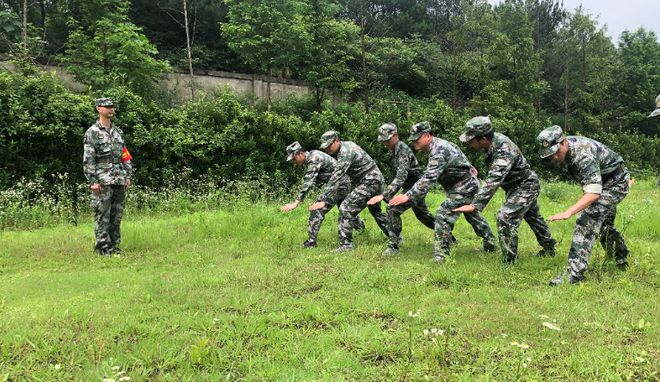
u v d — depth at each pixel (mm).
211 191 12070
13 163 10781
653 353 3363
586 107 33438
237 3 23125
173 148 12320
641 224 8695
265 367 3164
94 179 6840
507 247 5984
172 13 26859
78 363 3230
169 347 3447
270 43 22375
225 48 28172
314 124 15133
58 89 11539
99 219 6957
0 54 18094
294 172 13898
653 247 7031
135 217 10383
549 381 3004
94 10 18031
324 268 5824
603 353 3330
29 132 10742
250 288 5004
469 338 3631
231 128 13156
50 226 9453
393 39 30812
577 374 3076
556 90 34562
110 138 6969
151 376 3078
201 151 12648
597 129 32125
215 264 6273
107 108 6949
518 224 6020
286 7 22875
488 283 5168
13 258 6617
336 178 7156
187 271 5879
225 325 3842
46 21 22172
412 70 31516
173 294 4758
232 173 13133
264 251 7062
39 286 5234
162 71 19734
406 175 6762
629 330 3770
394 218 6711
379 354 3375
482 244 7367
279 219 9594
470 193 6305
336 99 27031
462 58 30016
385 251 6699
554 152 4945
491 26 29438
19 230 9023
